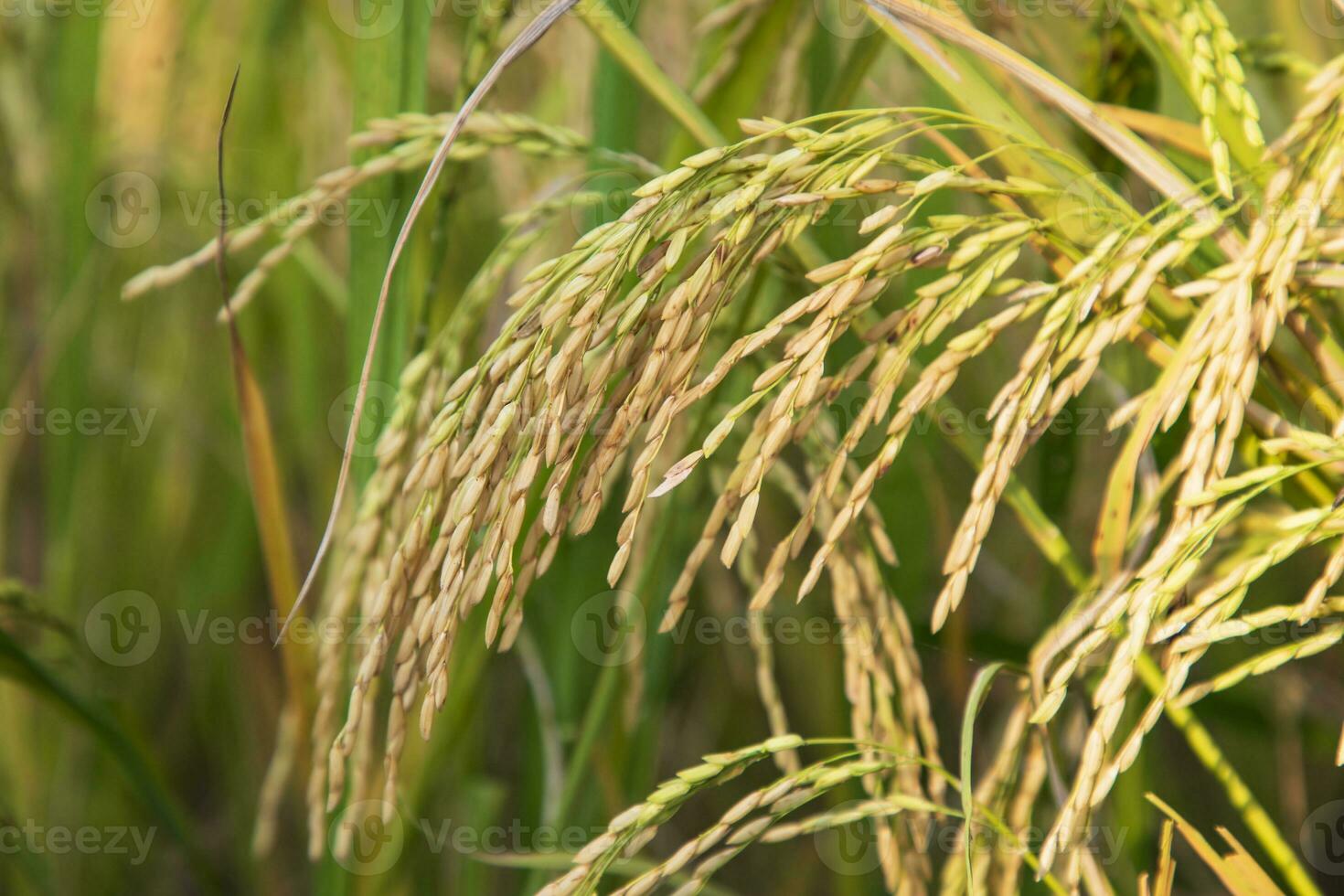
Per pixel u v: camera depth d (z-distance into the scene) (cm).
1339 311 106
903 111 101
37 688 109
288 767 115
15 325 154
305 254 125
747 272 101
